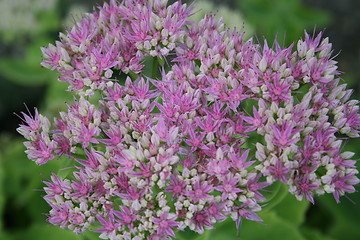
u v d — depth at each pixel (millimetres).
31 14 533
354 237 446
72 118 356
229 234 395
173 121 352
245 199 340
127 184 344
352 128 359
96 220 355
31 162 472
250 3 523
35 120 359
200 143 345
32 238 438
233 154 340
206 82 361
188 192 338
